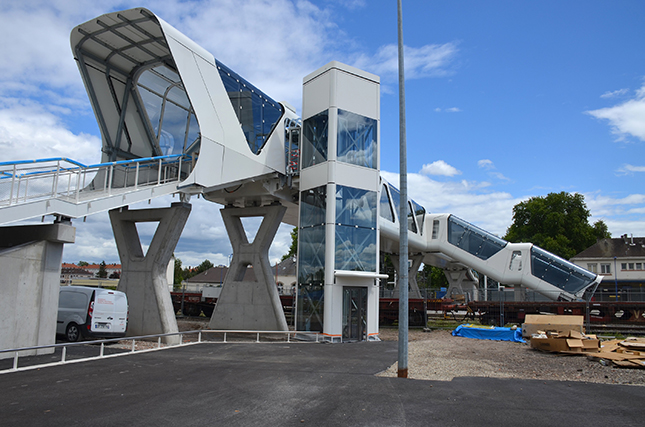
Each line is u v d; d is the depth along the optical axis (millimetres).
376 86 20938
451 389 8492
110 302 15320
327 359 12602
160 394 7695
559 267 28172
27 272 11258
